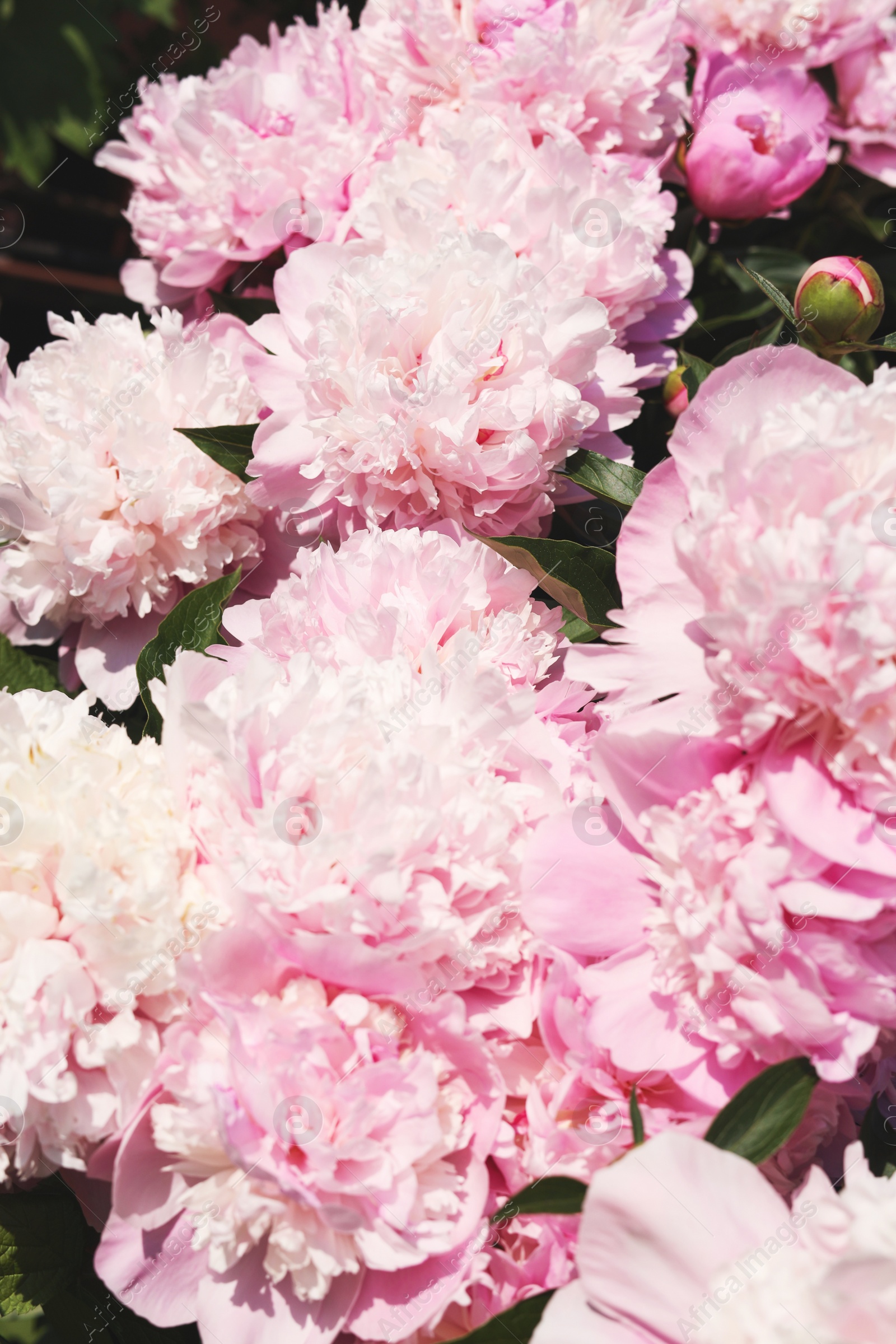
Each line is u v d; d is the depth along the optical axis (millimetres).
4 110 1246
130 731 1021
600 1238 844
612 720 883
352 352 959
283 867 865
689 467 888
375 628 918
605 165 1025
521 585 950
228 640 991
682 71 1067
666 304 1048
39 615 1008
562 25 1018
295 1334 857
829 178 1144
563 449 969
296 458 975
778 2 1066
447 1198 858
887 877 847
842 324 982
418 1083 856
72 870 865
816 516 854
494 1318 853
